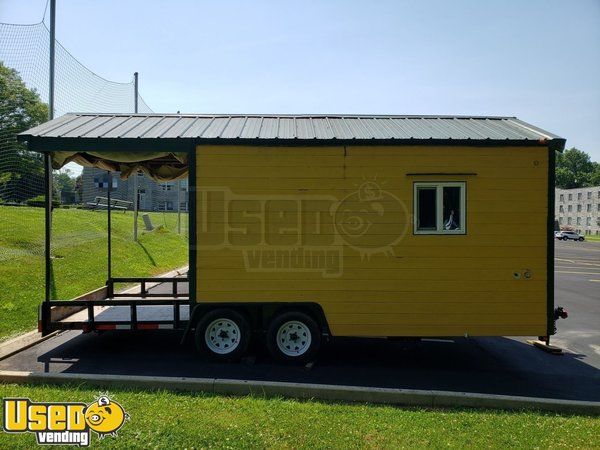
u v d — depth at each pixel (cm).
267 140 577
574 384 543
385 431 389
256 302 583
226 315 587
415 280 583
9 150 1238
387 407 449
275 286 583
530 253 582
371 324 583
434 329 581
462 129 642
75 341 685
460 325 581
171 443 356
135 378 483
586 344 729
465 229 581
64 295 871
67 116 691
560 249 3572
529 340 743
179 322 612
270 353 587
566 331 816
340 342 707
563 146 576
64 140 567
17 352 620
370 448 359
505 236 582
